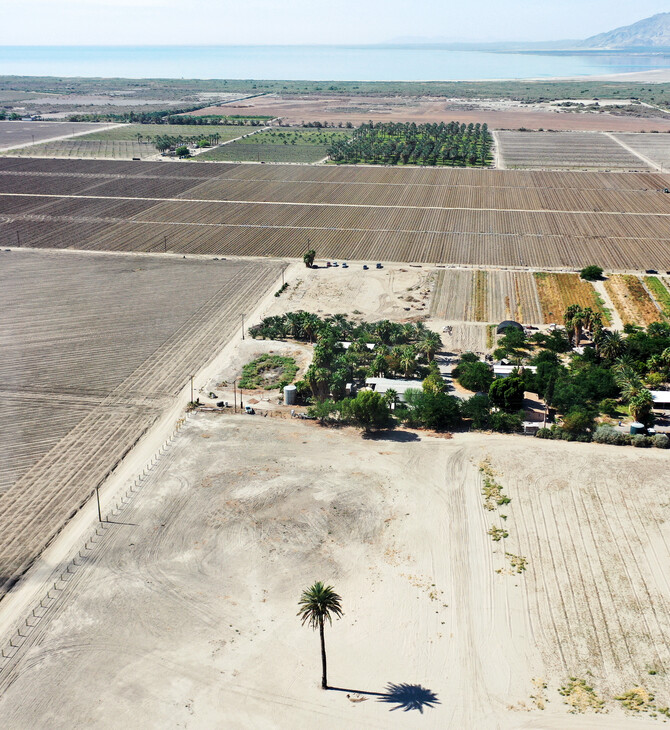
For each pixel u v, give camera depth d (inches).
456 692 3002.0
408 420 5167.3
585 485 4382.4
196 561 3747.5
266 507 4173.2
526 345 6437.0
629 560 3742.6
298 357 6200.8
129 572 3666.3
